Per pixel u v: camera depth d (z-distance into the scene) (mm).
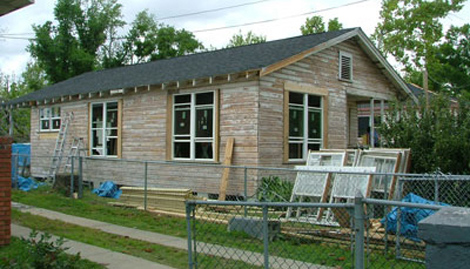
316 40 14859
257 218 8594
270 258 6711
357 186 9883
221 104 13578
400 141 13102
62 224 10141
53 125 19984
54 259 5977
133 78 17156
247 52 15789
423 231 3148
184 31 47812
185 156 14531
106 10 45688
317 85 14758
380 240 7293
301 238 7594
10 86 49344
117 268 6523
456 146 11938
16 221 10336
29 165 20891
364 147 17328
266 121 12891
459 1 38219
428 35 38875
